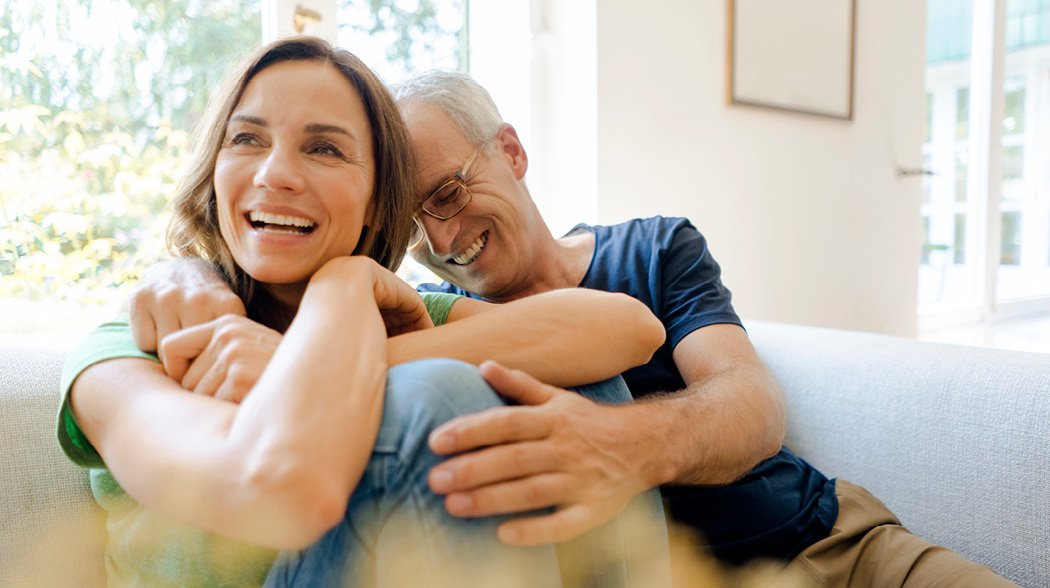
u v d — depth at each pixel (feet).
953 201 12.23
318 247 2.53
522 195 3.93
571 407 2.14
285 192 2.43
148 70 4.92
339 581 1.81
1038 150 13.61
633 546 2.35
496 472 1.82
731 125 7.27
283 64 2.56
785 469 3.55
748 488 3.30
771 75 7.56
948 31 11.79
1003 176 13.15
